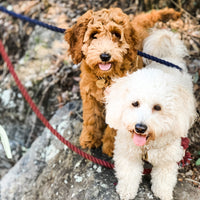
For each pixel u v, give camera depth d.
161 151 0.88
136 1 1.67
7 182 1.33
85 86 1.03
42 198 1.14
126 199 0.92
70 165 1.13
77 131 1.24
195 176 1.02
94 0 1.75
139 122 0.79
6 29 1.85
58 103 1.56
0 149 1.70
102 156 1.11
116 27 0.93
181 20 1.56
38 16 1.81
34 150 1.35
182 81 0.94
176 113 0.82
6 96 1.73
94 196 0.97
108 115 0.88
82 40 0.97
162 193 0.91
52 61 1.64
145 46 1.18
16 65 1.76
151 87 0.80
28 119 1.67
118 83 0.88
